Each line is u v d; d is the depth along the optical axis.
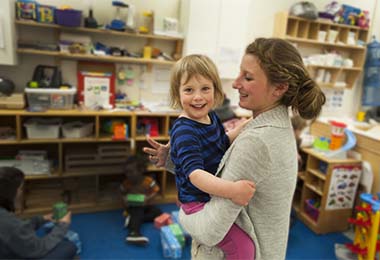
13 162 2.58
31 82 2.57
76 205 2.78
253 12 3.23
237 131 1.02
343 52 3.62
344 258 2.31
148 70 3.10
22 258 1.58
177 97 1.01
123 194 2.77
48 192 2.81
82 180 2.94
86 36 2.76
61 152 2.65
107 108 2.80
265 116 0.82
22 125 2.61
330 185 2.60
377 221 2.13
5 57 2.43
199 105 0.92
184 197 0.92
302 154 2.99
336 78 3.52
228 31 3.02
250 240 0.86
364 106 3.78
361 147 2.75
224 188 0.75
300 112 0.84
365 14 3.45
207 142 0.92
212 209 0.80
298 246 2.49
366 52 3.59
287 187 0.82
